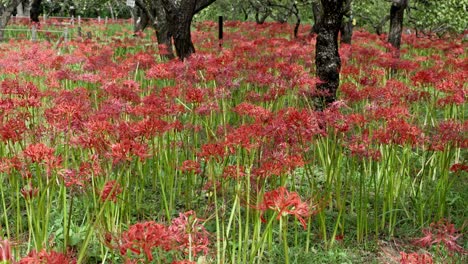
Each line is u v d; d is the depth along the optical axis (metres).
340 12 7.55
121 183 4.76
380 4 20.41
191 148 6.04
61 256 2.76
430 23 18.83
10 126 4.53
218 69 7.06
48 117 5.21
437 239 3.99
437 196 5.72
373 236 5.13
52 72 9.02
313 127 4.86
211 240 4.68
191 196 5.58
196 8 12.80
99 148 4.43
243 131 4.30
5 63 9.83
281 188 3.03
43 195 4.00
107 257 4.34
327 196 5.00
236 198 4.11
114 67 8.79
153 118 4.97
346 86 7.09
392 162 5.27
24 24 25.81
